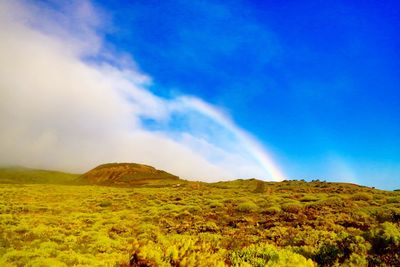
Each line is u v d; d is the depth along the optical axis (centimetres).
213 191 5297
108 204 3966
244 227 2248
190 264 948
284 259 1048
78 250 1559
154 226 2417
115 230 2255
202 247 1082
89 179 12875
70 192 5569
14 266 1220
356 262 1020
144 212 3309
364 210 2394
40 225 2147
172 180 11562
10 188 5569
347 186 5178
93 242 1762
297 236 1605
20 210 3088
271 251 1142
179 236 1922
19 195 4522
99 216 2920
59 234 1916
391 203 2786
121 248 1683
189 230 2252
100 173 13525
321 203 2867
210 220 2595
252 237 1845
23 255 1370
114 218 2772
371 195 3500
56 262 1260
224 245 1636
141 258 935
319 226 1983
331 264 1068
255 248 1254
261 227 2214
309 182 6166
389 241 1129
